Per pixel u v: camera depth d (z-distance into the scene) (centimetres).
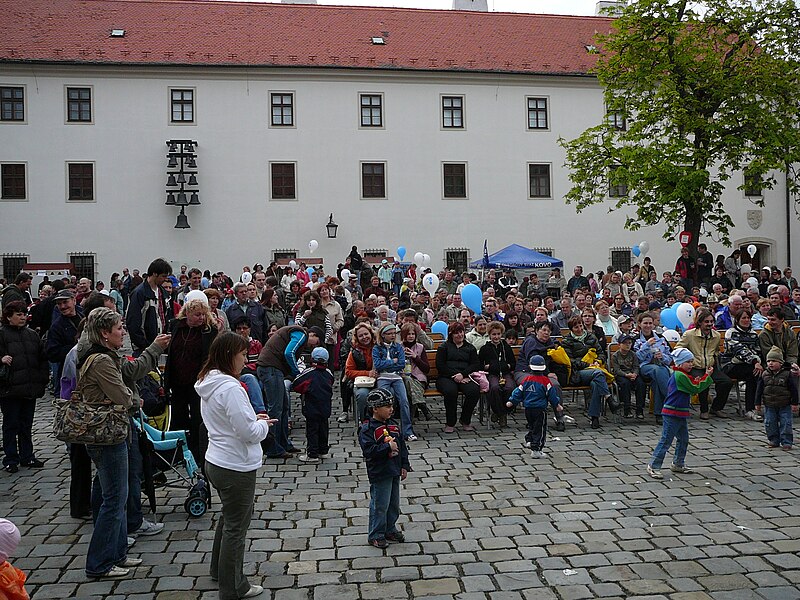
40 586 596
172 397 852
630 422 1213
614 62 2762
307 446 1000
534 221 3809
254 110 3562
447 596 569
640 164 2703
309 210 3597
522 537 692
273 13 3969
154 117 3475
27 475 936
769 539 677
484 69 3759
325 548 673
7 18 3594
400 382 1111
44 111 3394
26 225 3378
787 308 1577
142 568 631
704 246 2756
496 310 1538
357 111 3650
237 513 566
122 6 3812
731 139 2623
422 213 3700
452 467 948
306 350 1052
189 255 3491
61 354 948
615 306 1830
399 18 4144
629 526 717
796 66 2598
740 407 1255
